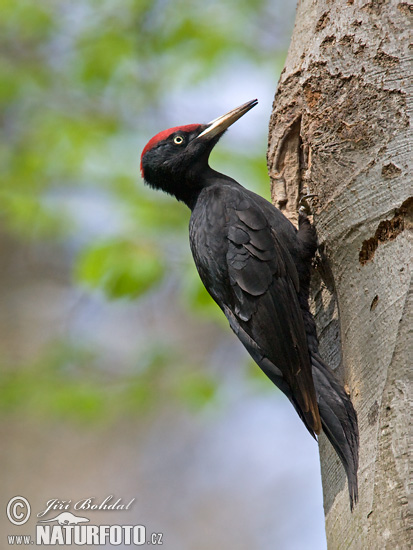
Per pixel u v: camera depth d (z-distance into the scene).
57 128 13.55
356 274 6.71
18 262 17.02
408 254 6.34
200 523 15.48
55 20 14.46
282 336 7.45
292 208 8.37
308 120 7.56
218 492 15.81
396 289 6.28
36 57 14.70
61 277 16.81
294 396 7.19
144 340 15.07
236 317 7.86
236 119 9.39
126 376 13.96
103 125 13.85
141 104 14.18
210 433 16.41
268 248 7.72
